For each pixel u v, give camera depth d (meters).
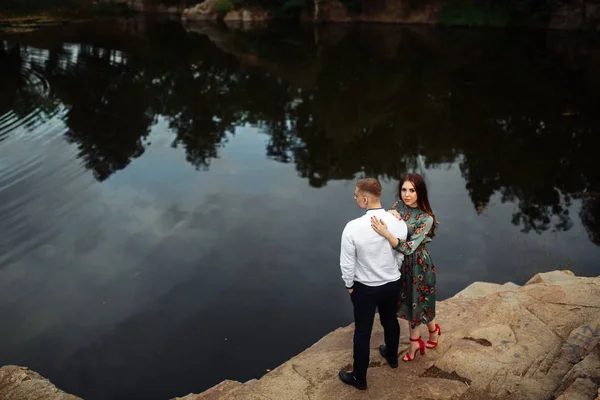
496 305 4.80
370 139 15.84
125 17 45.59
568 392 3.38
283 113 18.78
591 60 26.28
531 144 14.98
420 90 21.80
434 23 41.19
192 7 45.50
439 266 8.44
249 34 37.56
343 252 3.62
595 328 4.20
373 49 31.34
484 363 4.07
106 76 22.77
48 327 6.79
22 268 8.20
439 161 13.78
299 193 11.46
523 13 37.41
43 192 10.95
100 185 11.54
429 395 3.82
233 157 13.92
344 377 4.06
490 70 25.09
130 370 6.05
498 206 10.82
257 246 8.95
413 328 4.08
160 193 11.29
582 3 34.91
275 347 6.41
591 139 15.27
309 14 44.72
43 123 15.44
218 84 22.91
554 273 5.79
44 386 4.90
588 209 10.58
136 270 8.18
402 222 3.74
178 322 6.91
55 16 42.78
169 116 17.75
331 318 6.96
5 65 22.84
